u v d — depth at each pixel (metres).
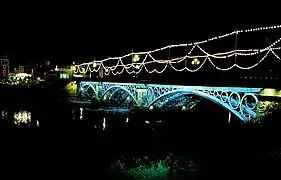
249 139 16.28
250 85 26.52
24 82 89.06
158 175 15.34
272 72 29.98
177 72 44.12
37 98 66.88
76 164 17.56
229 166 14.38
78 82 69.19
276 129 17.44
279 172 12.93
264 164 13.57
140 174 15.67
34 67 106.62
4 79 104.06
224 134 17.89
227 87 28.88
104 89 58.44
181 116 28.66
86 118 37.62
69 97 69.38
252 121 22.02
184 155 16.55
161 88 39.94
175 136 19.77
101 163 17.42
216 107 37.34
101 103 57.91
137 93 46.31
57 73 89.06
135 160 17.20
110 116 39.62
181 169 15.59
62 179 15.77
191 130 20.41
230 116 31.92
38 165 17.53
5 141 22.69
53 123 31.64
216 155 15.62
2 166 17.48
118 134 22.56
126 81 47.69
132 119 31.44
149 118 29.89
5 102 60.00
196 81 33.00
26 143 22.11
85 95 67.94
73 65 89.38
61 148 20.61
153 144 18.86
